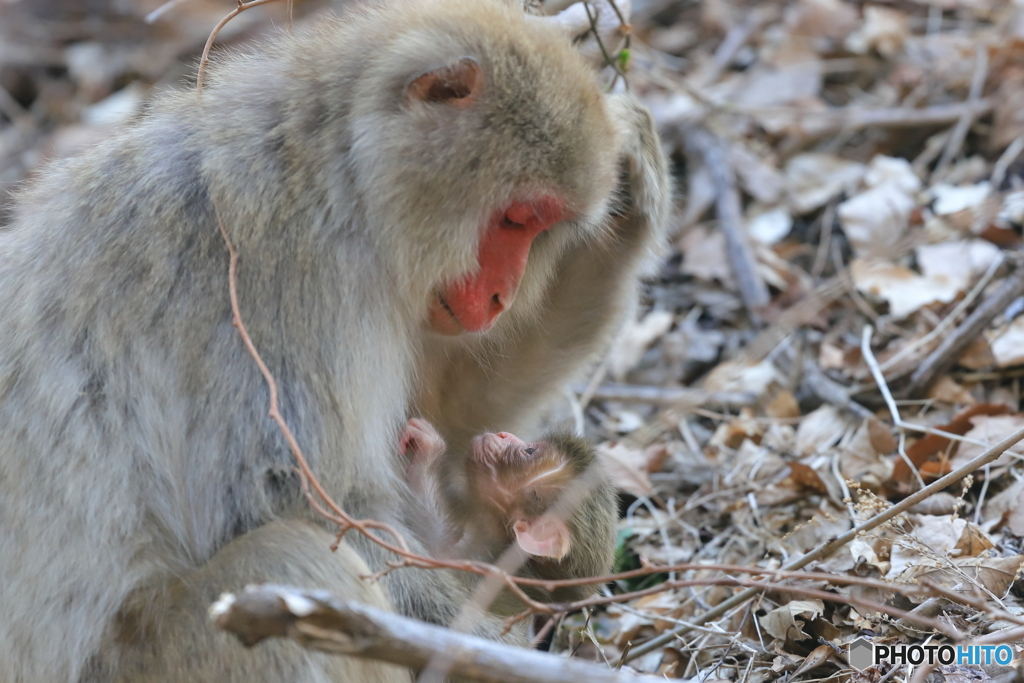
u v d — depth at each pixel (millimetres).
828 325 11250
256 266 6684
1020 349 9992
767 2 15352
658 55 14641
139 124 7512
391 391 7156
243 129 7008
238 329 6582
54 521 6633
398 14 7453
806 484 9391
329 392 6695
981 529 8305
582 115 7211
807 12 14555
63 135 14844
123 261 6793
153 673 6473
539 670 5086
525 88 7027
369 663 6582
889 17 14195
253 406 6602
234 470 6602
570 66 7297
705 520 9750
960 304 10555
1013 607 7453
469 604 6695
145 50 16328
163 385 6695
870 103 13547
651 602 9078
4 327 6934
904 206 11836
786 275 11797
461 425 9047
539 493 8273
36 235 7137
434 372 8445
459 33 7098
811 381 10602
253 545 6387
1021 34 13039
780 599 8164
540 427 10438
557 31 7715
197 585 6449
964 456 9172
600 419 11188
